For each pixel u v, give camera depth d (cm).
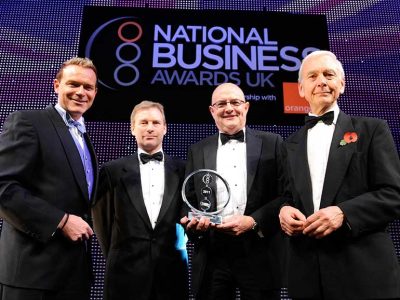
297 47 384
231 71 372
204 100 362
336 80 179
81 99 194
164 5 403
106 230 237
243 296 192
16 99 360
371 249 147
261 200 207
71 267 165
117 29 386
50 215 157
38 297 155
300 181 168
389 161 153
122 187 229
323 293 147
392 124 361
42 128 174
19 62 373
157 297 206
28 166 162
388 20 397
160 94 361
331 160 162
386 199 147
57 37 384
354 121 171
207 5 403
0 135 173
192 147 234
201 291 195
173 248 217
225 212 208
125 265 211
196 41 383
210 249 199
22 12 393
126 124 351
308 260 155
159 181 234
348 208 147
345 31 393
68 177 172
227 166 218
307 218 154
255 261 195
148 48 378
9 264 158
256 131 231
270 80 370
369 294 140
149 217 223
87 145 200
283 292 305
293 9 405
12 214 154
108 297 209
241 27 391
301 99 363
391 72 379
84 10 393
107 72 367
